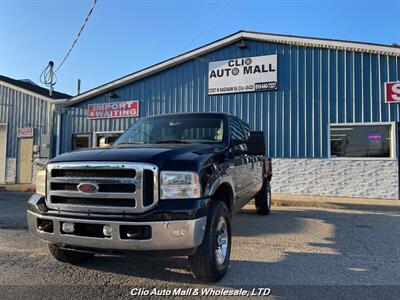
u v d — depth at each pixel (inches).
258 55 524.4
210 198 150.8
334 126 481.7
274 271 173.2
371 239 240.5
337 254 203.9
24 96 722.2
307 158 491.2
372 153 466.9
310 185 488.1
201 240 140.1
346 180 474.0
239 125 244.5
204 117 219.6
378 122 460.8
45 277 163.2
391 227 282.5
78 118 661.9
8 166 730.8
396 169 453.7
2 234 252.8
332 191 478.6
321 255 201.8
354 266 182.2
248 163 238.5
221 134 205.2
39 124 701.3
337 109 480.4
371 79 466.6
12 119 733.3
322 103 487.8
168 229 135.0
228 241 165.3
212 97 553.0
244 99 530.9
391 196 454.6
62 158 157.4
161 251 136.9
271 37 509.0
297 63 503.2
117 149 161.0
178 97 577.6
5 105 742.5
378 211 372.2
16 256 196.5
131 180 138.9
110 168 141.9
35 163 695.7
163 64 578.6
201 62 563.5
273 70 514.0
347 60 478.3
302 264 184.9
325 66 489.1
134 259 190.2
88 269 174.4
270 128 511.5
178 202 138.3
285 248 216.1
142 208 137.5
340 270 175.6
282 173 501.0
